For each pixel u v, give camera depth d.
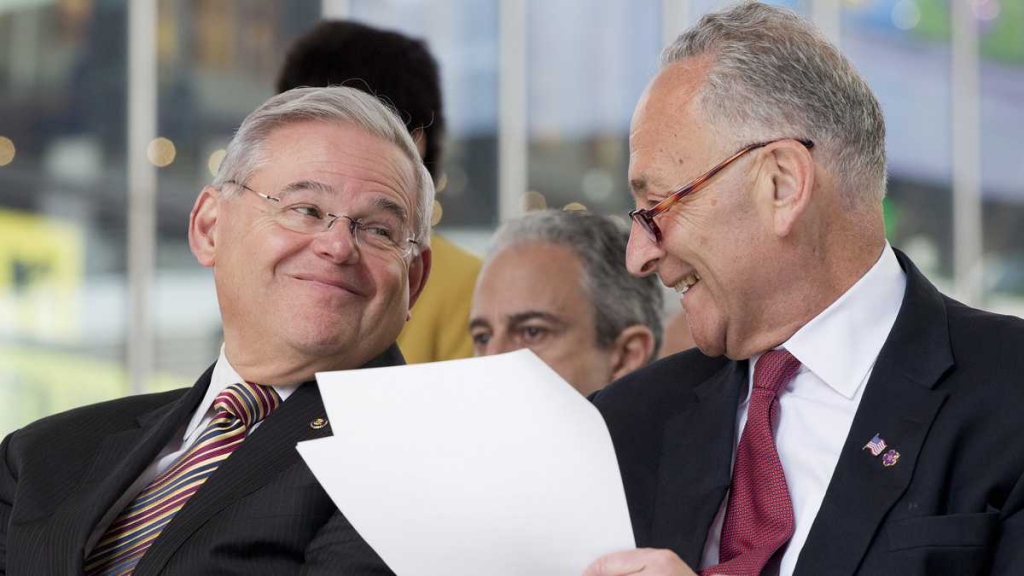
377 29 3.03
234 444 2.17
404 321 2.26
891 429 1.91
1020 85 9.80
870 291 2.03
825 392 2.02
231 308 2.20
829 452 1.98
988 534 1.79
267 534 1.99
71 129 7.36
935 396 1.91
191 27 7.55
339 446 1.72
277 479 2.04
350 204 2.17
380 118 2.27
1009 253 9.70
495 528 1.70
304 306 2.13
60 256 7.30
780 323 2.03
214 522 2.01
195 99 7.54
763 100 1.98
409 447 1.73
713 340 2.06
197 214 2.30
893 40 9.51
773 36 2.03
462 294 3.12
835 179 2.00
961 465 1.86
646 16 8.47
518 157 8.28
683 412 2.15
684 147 2.00
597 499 1.72
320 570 1.95
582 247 2.88
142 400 2.44
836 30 9.36
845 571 1.82
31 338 7.20
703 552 2.00
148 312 7.38
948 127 9.62
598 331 2.85
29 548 2.10
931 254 9.58
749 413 2.04
